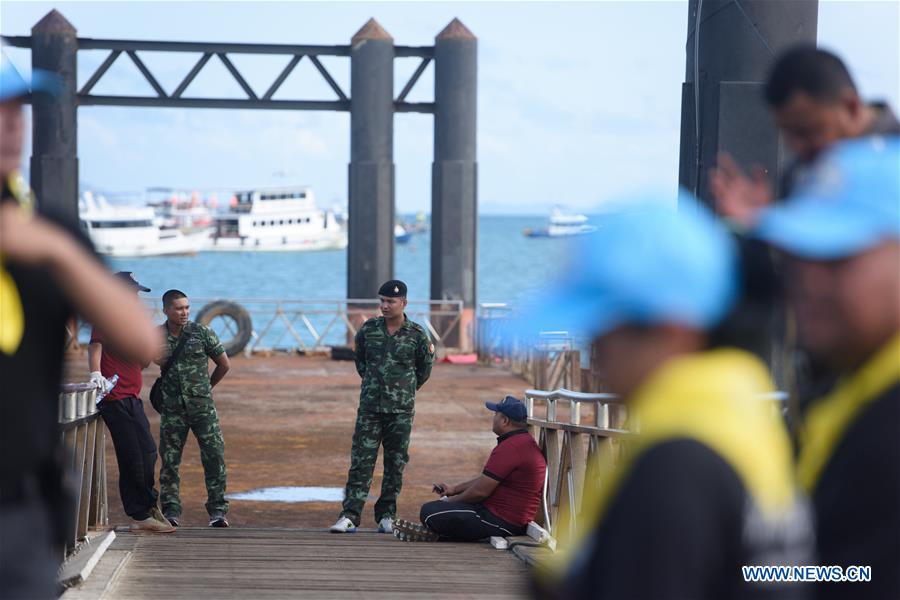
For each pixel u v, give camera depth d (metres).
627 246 4.36
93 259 6.75
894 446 5.11
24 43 66.19
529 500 22.67
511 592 17.23
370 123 69.38
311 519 28.27
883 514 5.07
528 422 23.86
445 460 36.47
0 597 6.50
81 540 20.08
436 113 70.38
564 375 49.66
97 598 16.16
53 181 65.94
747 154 23.58
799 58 8.12
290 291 194.25
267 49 68.12
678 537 4.11
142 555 20.27
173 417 24.86
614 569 4.19
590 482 19.12
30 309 6.58
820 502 5.25
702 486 4.17
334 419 44.72
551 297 4.45
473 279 70.75
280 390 53.28
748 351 4.53
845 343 5.23
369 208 70.12
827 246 4.87
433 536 22.98
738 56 23.47
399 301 25.38
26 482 6.69
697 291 4.34
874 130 8.08
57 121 66.25
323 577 18.42
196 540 22.34
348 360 67.44
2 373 6.53
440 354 69.12
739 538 4.20
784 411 6.55
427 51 70.44
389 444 25.52
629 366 4.48
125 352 6.45
